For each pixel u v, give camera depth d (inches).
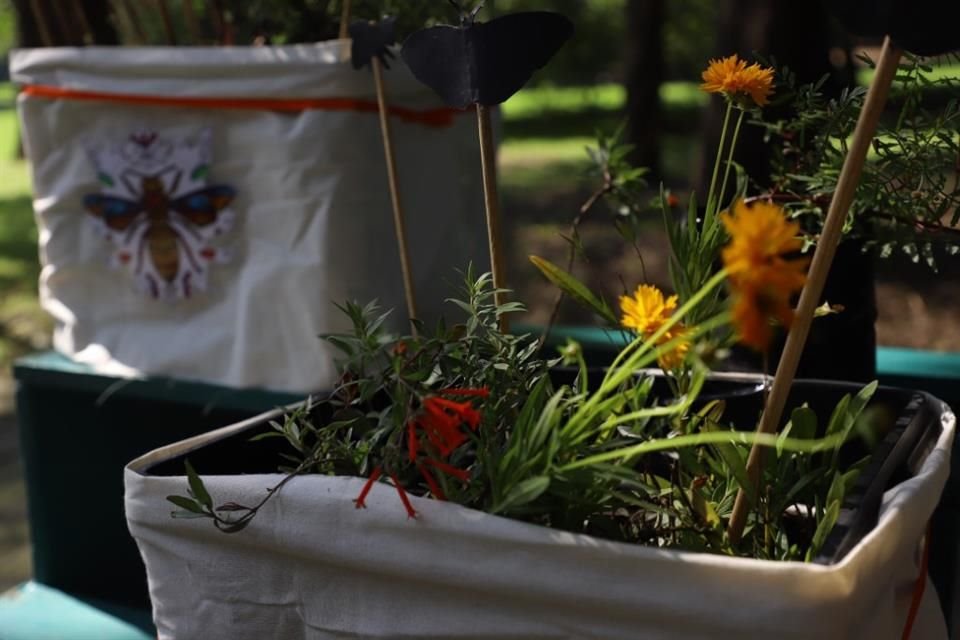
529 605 29.2
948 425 36.6
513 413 35.6
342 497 31.4
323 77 58.3
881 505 30.4
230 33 70.7
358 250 60.6
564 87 534.3
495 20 36.4
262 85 59.7
